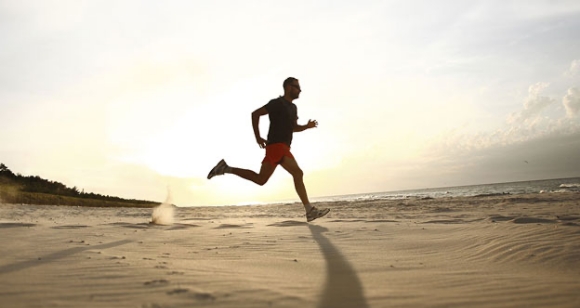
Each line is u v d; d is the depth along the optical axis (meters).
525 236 3.57
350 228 5.14
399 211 10.07
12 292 1.71
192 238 4.08
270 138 4.28
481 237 3.77
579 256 2.83
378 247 3.45
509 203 11.55
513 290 1.90
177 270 2.22
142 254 2.88
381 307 1.60
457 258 2.93
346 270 2.41
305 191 4.57
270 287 1.86
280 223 6.14
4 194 16.17
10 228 4.80
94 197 26.80
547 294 1.83
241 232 4.77
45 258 2.58
